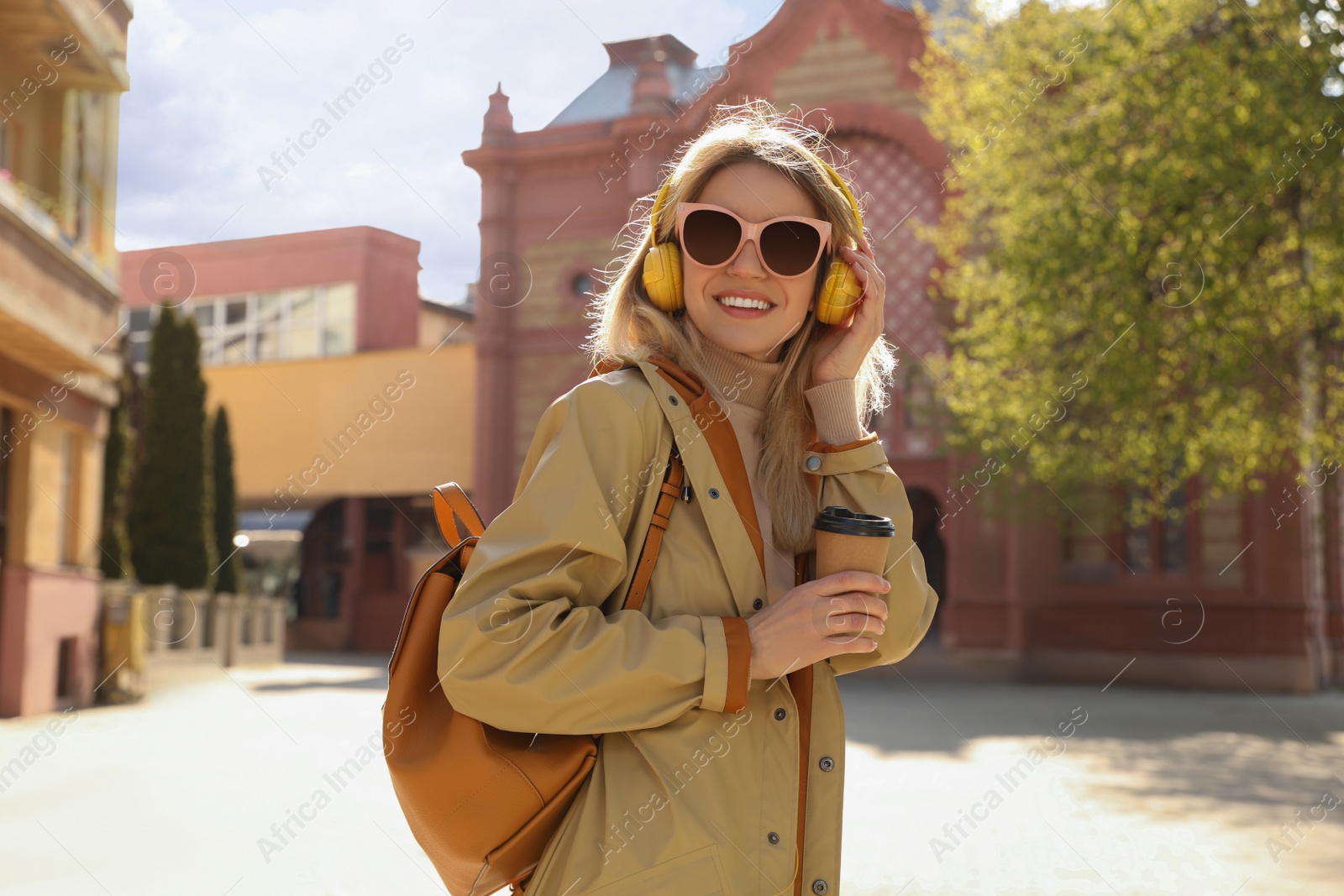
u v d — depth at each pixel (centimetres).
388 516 2592
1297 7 1009
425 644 133
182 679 1509
